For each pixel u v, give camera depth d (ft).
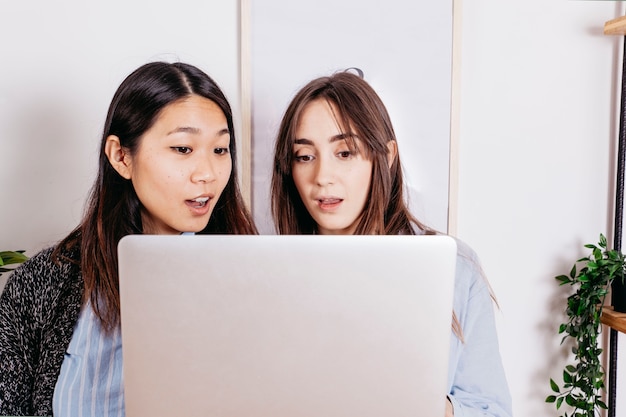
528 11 5.75
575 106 5.85
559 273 5.95
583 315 5.65
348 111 4.16
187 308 2.03
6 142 5.42
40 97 5.41
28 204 5.49
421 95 5.63
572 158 5.89
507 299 5.95
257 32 5.49
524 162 5.85
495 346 3.71
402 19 5.56
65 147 5.48
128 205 4.01
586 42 5.80
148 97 3.87
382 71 5.59
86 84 5.45
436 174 5.70
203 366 2.06
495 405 3.37
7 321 3.78
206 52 5.54
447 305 2.03
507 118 5.81
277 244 2.00
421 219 5.74
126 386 2.12
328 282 2.01
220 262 2.00
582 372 5.66
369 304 2.03
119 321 3.70
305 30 5.52
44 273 3.84
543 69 5.80
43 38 5.38
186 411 2.11
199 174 3.97
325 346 2.05
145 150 3.89
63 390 3.57
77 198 5.52
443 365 2.07
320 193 4.23
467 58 5.74
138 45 5.47
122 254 2.01
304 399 2.09
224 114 4.20
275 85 5.54
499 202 5.86
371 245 2.00
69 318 3.72
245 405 2.09
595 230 5.95
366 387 2.08
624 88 5.58
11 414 3.64
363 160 4.20
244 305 2.02
